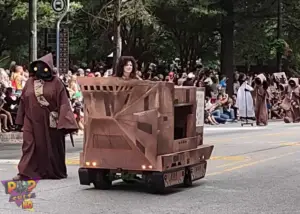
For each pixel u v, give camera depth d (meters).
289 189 11.47
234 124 28.84
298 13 38.75
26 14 28.08
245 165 14.62
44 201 10.09
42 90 11.97
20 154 17.11
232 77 34.88
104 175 11.09
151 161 10.54
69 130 12.11
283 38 40.06
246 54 42.12
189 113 11.54
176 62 39.84
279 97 34.06
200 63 39.12
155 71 32.72
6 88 21.09
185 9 32.16
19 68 22.33
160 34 34.56
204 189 11.38
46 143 12.02
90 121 10.79
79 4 27.94
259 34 38.72
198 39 38.00
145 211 9.41
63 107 12.01
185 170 11.44
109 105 10.63
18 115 12.12
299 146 18.95
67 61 22.97
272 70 45.66
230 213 9.35
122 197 10.51
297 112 30.42
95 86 10.66
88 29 33.25
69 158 15.99
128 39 32.47
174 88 10.81
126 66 10.72
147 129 10.52
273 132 24.36
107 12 27.12
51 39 23.53
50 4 26.09
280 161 15.40
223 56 35.47
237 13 36.25
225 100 29.45
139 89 10.48
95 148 10.90
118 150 10.74
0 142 20.23
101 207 9.69
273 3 36.72
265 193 11.04
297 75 45.47
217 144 19.42
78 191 10.98
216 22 34.69
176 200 10.31
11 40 33.41
